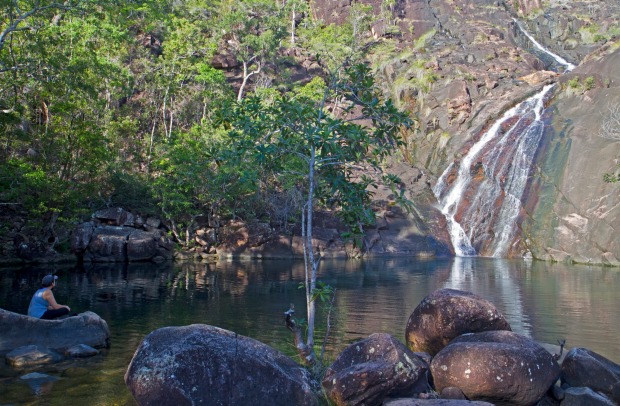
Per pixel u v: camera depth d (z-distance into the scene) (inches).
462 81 2415.1
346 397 291.7
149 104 2082.9
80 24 1536.7
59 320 422.0
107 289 788.0
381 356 317.4
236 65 2677.2
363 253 1656.0
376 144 391.5
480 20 3255.4
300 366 305.9
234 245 1562.5
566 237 1625.2
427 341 380.8
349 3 3344.0
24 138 1206.9
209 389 262.4
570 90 2114.9
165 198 1480.1
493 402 304.0
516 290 868.0
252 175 401.4
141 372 264.8
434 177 2155.5
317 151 408.8
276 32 2546.8
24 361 369.4
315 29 3110.2
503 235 1793.8
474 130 2183.8
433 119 2373.3
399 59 2792.8
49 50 1165.1
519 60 2753.4
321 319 578.2
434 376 317.4
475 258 1669.5
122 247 1349.7
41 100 1302.9
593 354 352.5
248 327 517.3
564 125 1936.5
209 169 1553.9
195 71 2139.5
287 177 1444.4
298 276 1042.1
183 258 1472.7
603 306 697.6
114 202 1519.4
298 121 394.0
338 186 386.3
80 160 1289.4
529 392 300.0
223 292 781.3
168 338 278.1
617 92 1942.7
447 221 1957.4
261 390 270.4
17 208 1321.4
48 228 1278.3
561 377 339.6
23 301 640.4
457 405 265.9
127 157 1732.3
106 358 390.3
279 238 1596.9
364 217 386.3
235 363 271.6
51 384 324.8
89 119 1470.2
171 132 1844.2
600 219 1587.1
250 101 390.3
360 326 539.8
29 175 1137.4
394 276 1074.7
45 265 1202.0
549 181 1795.0
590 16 3351.4
